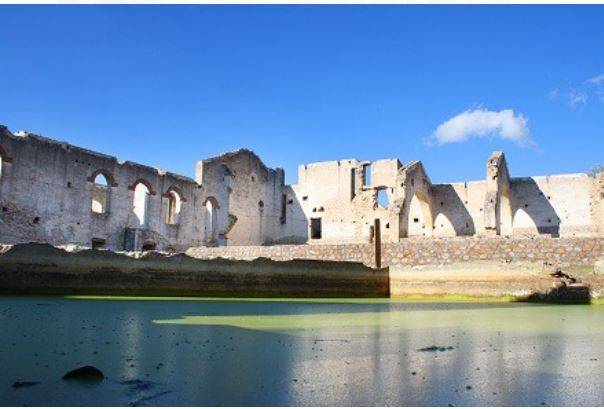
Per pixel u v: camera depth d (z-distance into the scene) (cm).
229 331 1098
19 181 3169
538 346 970
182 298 2145
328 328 1213
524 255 2686
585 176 4384
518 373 721
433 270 2734
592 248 2553
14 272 1866
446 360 809
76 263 1998
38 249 1922
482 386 644
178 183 4197
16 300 1681
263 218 5112
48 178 3344
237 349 871
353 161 5153
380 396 590
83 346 852
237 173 4797
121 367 702
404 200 4041
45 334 968
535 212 4512
